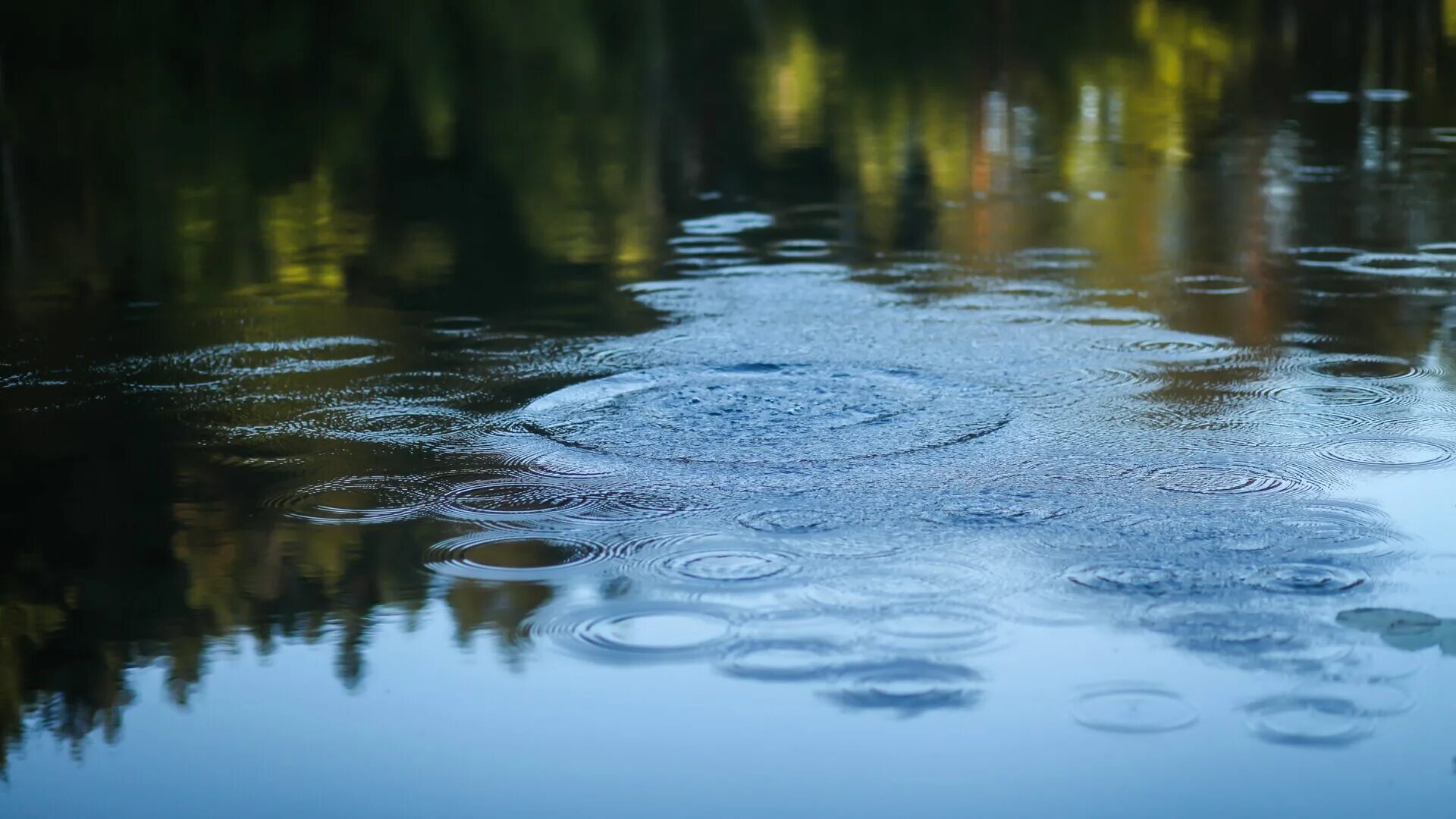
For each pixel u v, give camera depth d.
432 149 9.55
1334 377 4.43
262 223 7.36
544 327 5.25
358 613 2.92
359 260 6.50
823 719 2.47
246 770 2.39
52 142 9.84
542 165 9.04
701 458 3.78
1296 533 3.17
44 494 3.61
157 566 3.17
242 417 4.21
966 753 2.36
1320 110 10.79
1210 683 2.54
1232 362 4.62
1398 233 6.68
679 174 8.72
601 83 12.88
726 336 5.06
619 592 2.96
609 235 7.02
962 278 6.00
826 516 3.34
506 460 3.79
